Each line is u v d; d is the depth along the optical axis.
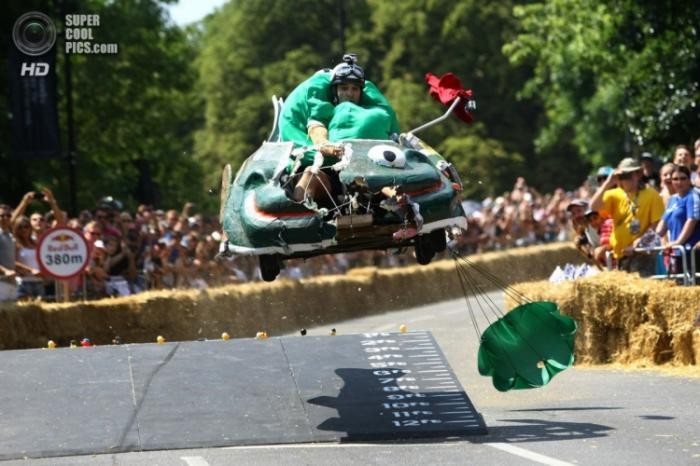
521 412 26.83
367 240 24.02
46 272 40.31
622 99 76.75
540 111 155.25
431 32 155.62
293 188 23.25
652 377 30.84
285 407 24.81
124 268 47.19
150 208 57.62
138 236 49.09
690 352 32.03
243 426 23.89
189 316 43.88
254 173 24.02
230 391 25.58
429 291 65.00
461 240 75.75
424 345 28.30
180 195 124.44
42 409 24.62
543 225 82.19
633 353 33.00
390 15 156.75
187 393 25.45
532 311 25.31
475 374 33.62
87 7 97.56
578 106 109.38
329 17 159.25
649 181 45.69
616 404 27.11
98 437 23.33
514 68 154.00
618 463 20.83
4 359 27.30
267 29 159.62
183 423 24.00
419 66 156.25
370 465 21.02
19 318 37.78
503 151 150.75
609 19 75.62
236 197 24.25
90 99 104.50
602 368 32.97
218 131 157.88
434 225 23.52
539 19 103.94
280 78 154.25
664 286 32.69
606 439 22.98
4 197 78.56
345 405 24.86
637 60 72.94
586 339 33.75
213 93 159.00
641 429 23.89
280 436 23.39
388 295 61.00
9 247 39.62
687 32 71.69
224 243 24.44
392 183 23.06
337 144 23.44
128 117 110.19
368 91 25.38
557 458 21.36
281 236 23.16
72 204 74.69
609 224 39.31
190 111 125.50
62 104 100.00
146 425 23.91
